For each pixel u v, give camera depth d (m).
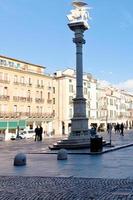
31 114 72.12
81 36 29.42
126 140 39.09
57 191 9.83
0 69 64.38
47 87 78.25
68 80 81.81
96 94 97.38
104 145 28.06
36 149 27.75
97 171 13.98
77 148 26.11
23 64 71.81
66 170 14.42
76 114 28.84
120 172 13.59
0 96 64.06
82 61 29.53
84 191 9.72
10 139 57.47
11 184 11.12
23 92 70.31
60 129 81.25
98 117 98.06
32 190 10.03
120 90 126.00
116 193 9.30
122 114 123.38
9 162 18.12
